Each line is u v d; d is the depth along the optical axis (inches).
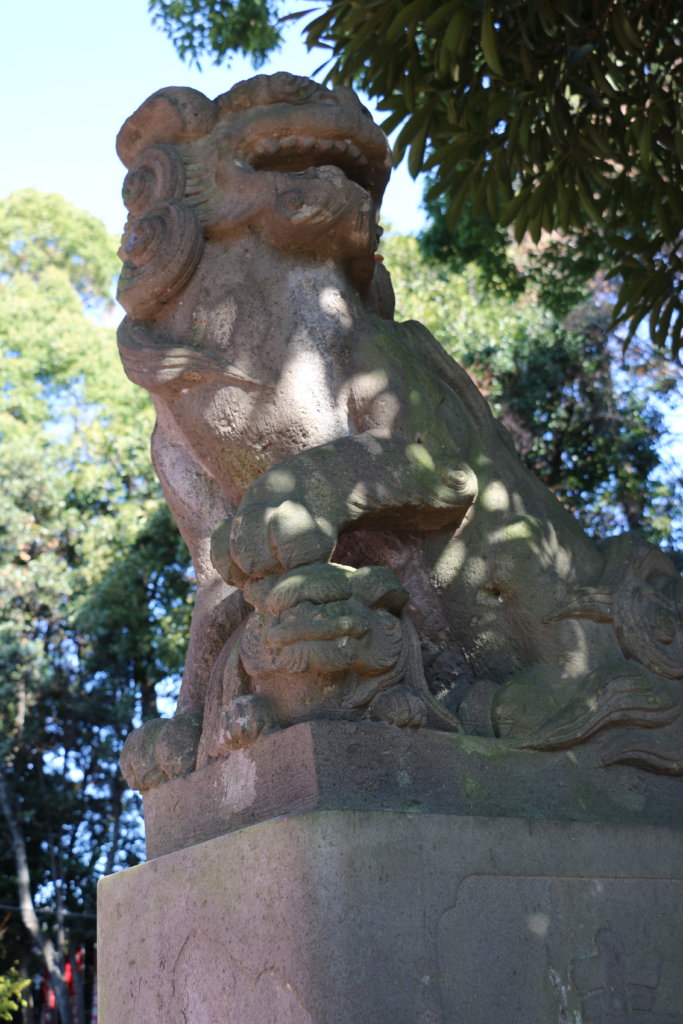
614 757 80.7
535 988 69.7
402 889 67.1
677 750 82.6
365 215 90.7
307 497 79.7
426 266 404.8
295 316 88.9
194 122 93.2
